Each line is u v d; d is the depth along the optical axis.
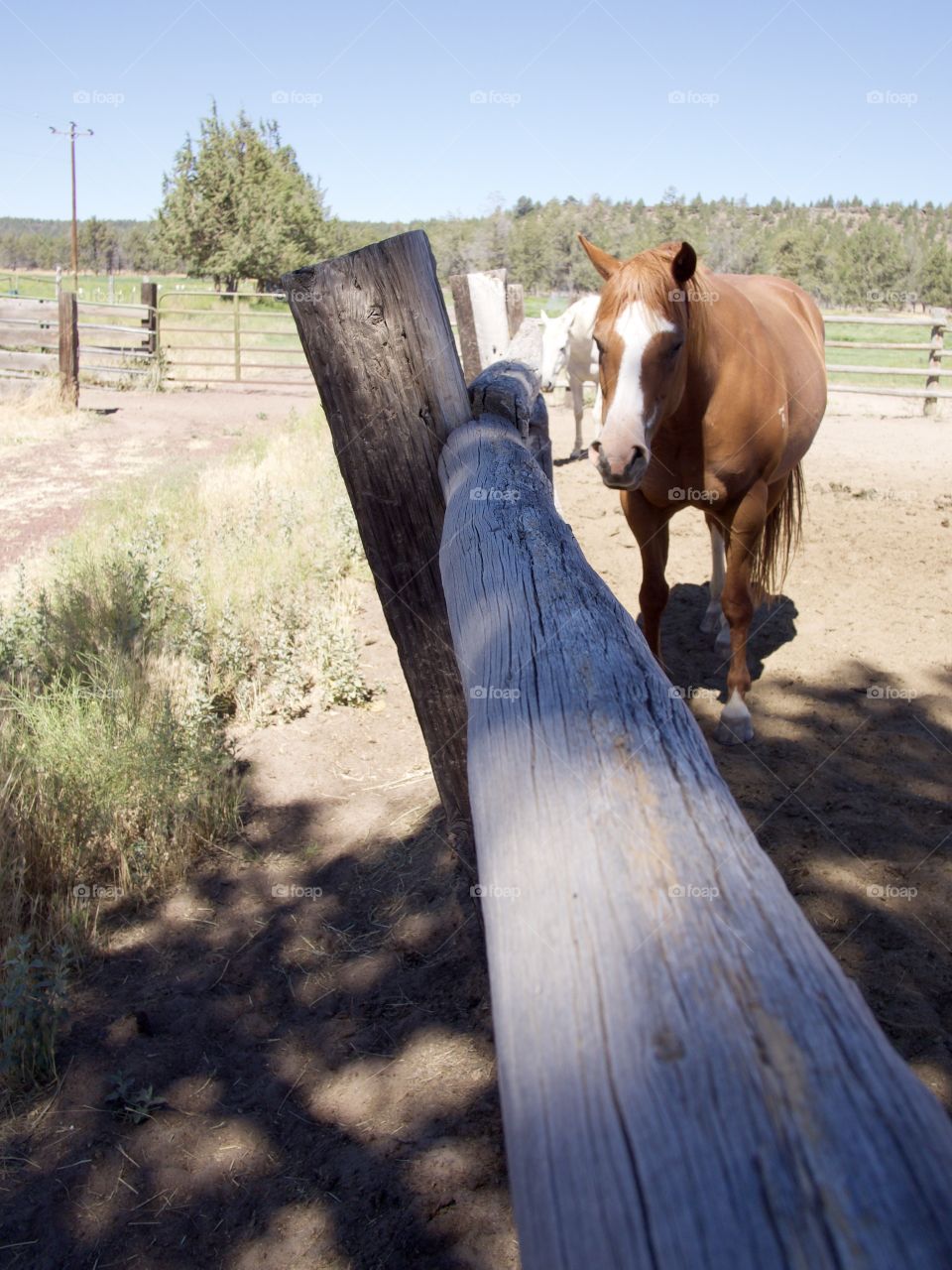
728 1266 0.43
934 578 5.85
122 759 3.49
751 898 0.66
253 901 3.23
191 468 9.26
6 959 2.68
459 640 1.40
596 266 3.73
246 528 6.48
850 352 25.12
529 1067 0.59
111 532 6.48
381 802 3.75
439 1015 2.64
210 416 13.52
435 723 2.29
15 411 12.84
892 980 2.60
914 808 3.47
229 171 31.95
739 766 3.76
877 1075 0.51
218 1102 2.45
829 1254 0.43
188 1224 2.12
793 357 4.17
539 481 1.88
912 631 5.07
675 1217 0.46
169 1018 2.73
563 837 0.76
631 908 0.66
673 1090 0.51
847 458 9.80
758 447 3.71
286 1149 2.29
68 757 3.45
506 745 0.96
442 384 2.09
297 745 4.16
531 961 0.66
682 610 5.43
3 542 7.07
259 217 32.22
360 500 2.14
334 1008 2.74
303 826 3.63
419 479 2.10
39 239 102.75
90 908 3.16
